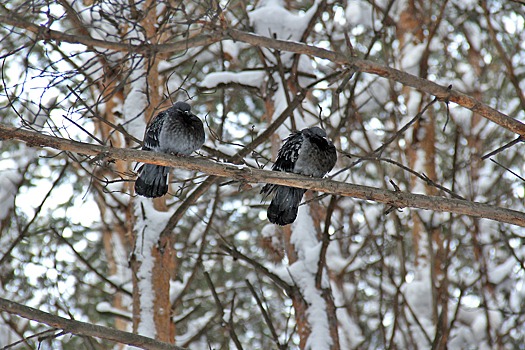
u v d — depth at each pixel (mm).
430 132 13758
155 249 9969
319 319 9641
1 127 6301
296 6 14633
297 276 9844
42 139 6473
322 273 10016
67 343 13695
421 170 13539
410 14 14695
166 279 9969
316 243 10281
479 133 14000
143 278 9836
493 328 12617
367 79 14492
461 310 13086
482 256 12156
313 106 13164
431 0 14281
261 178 6945
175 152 8180
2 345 12289
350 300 14281
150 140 8242
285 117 8734
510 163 14047
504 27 14539
